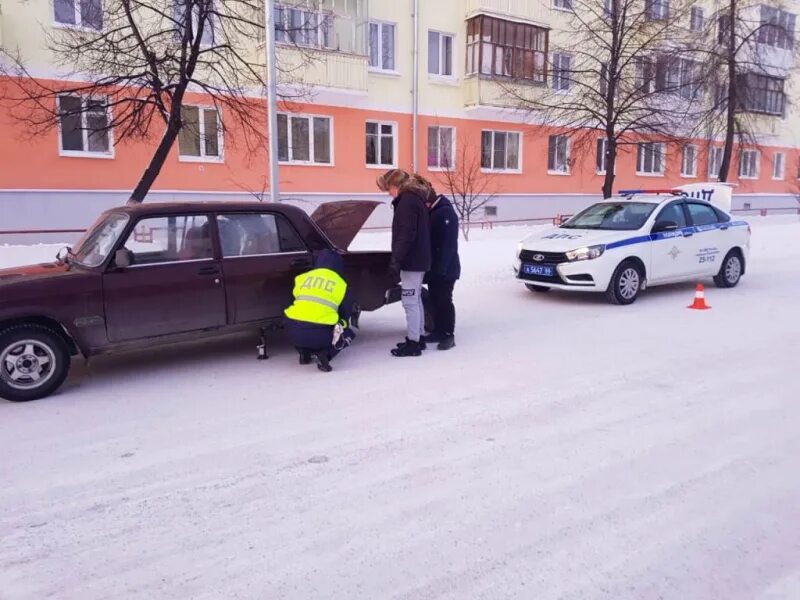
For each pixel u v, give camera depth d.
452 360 6.30
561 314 8.55
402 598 2.61
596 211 10.26
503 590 2.65
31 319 5.16
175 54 11.23
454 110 21.17
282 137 18.03
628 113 16.25
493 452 4.05
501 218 22.70
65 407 5.04
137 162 15.68
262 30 13.59
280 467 3.88
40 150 14.52
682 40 18.56
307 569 2.82
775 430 4.36
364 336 7.40
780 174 32.94
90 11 12.27
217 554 2.95
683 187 14.06
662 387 5.36
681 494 3.46
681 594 2.62
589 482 3.61
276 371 5.99
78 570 2.85
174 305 5.68
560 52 19.88
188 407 5.00
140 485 3.67
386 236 16.80
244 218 6.11
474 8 20.52
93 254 5.63
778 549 2.93
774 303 9.22
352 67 18.00
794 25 26.70
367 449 4.12
